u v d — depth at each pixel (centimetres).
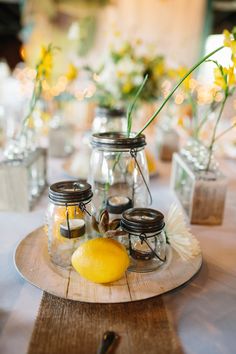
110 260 45
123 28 229
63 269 51
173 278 49
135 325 41
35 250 56
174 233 55
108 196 63
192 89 81
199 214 74
